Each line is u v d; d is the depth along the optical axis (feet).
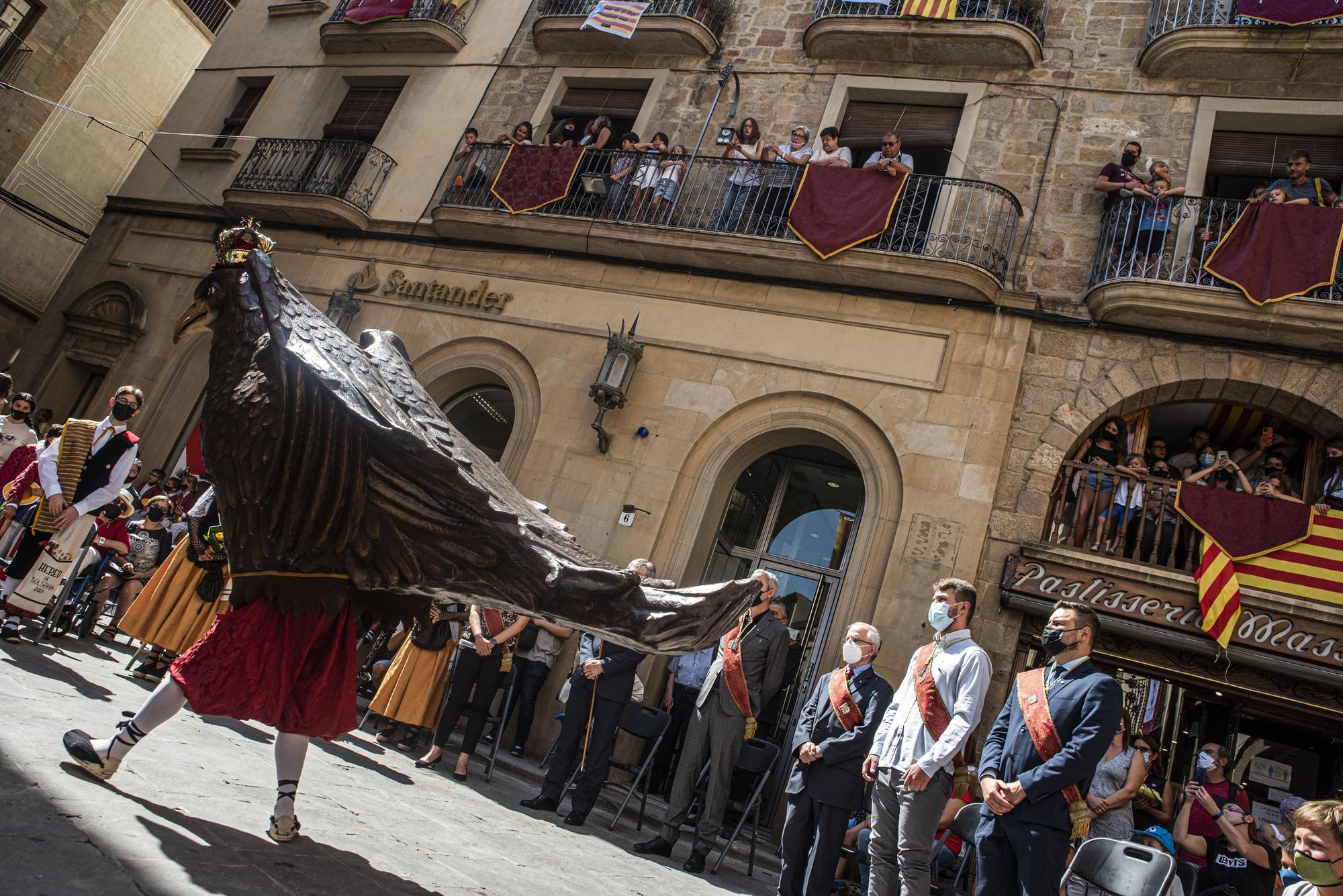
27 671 16.15
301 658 10.58
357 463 10.21
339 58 53.01
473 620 21.98
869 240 35.42
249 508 10.52
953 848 21.68
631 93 45.57
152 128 71.87
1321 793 28.48
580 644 21.54
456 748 28.09
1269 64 34.76
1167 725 29.94
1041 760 12.23
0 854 7.32
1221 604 28.14
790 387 35.35
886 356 34.78
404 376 11.94
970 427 32.81
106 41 66.90
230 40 57.72
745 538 37.83
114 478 19.92
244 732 18.25
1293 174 32.73
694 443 35.78
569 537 11.93
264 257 11.00
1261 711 29.48
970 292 34.09
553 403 38.19
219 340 10.90
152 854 8.45
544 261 41.19
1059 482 32.78
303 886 8.94
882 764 15.11
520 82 47.50
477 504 10.26
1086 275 34.63
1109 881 11.93
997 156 37.37
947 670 14.89
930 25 38.63
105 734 12.84
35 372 50.03
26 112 62.69
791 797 16.62
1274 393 31.17
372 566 10.51
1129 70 37.35
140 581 27.63
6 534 21.13
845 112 40.91
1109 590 29.32
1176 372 32.22
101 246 52.37
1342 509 29.19
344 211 44.93
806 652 35.09
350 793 15.31
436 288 42.39
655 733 23.00
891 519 32.68
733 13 44.52
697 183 40.11
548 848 16.25
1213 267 31.48
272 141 49.80
